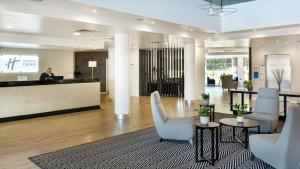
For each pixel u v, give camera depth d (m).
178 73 13.28
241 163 3.91
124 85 7.50
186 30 8.39
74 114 8.28
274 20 7.52
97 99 9.45
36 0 4.66
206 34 9.55
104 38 9.48
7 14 4.96
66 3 4.84
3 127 6.41
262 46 10.42
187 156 4.24
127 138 5.36
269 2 7.61
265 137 3.74
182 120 5.14
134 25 6.75
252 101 9.95
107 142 5.07
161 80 13.66
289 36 8.27
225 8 8.45
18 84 7.39
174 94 13.38
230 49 15.59
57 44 9.46
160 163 3.94
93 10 5.43
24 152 4.48
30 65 11.51
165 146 4.79
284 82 9.92
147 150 4.57
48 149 4.64
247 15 8.11
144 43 10.71
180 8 7.02
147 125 6.59
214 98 12.14
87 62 16.16
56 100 8.27
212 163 3.86
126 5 5.59
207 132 5.74
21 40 8.47
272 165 3.50
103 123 6.85
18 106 7.40
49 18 5.32
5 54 10.77
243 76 19.16
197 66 12.13
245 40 9.40
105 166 3.84
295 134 3.21
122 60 7.44
